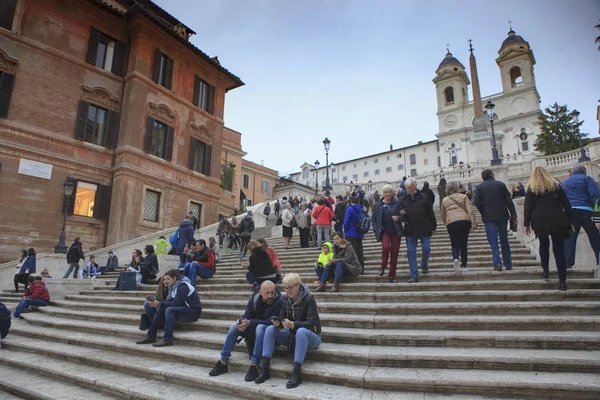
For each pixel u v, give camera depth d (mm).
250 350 4840
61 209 16266
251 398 4055
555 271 6285
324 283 7168
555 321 4688
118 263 15781
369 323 5289
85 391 4754
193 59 22594
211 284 9172
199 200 22031
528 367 3943
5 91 15258
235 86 25734
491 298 5727
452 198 7266
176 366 5027
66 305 9305
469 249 9492
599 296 5328
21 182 15266
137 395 4328
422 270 7285
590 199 6246
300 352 4242
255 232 19828
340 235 7309
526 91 56469
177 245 11289
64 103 17016
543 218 5781
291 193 48062
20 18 16016
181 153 21297
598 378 3641
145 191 18719
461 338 4535
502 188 6949
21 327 7938
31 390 4770
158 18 19844
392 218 7328
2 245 14461
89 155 17531
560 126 42031
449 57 65938
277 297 5031
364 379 3955
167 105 20578
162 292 6441
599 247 6020
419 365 4207
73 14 17875
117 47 19375
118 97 18953
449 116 62594
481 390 3672
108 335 6770
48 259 13352
